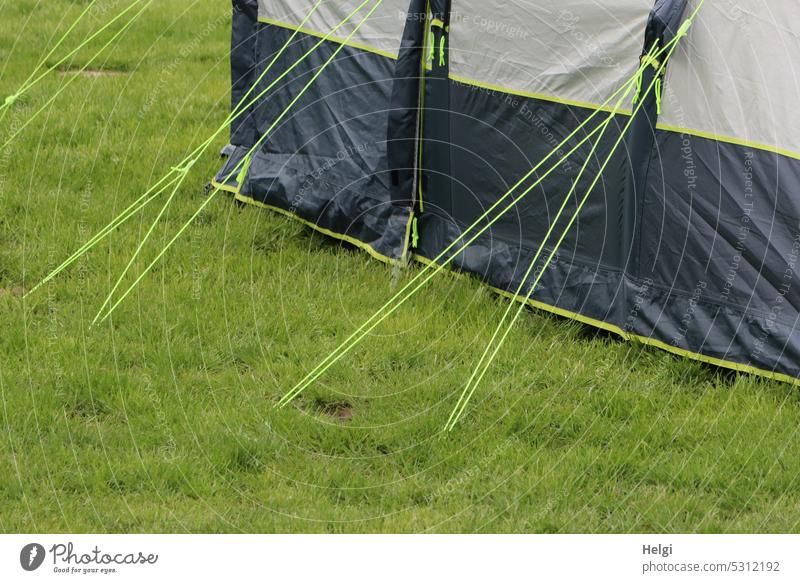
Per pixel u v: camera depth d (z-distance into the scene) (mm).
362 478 3828
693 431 4090
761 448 3959
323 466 3904
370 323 4875
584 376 4465
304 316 4934
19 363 4418
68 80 8484
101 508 3613
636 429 4102
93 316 4840
